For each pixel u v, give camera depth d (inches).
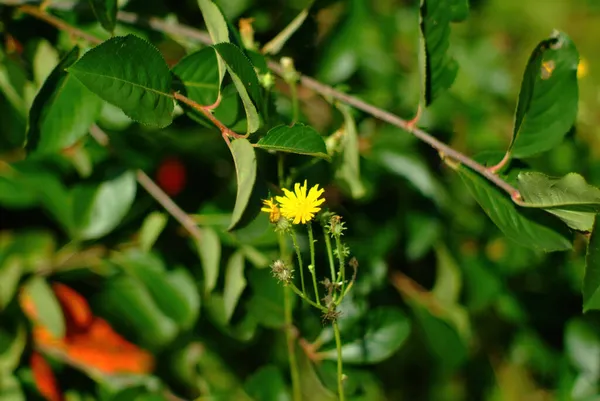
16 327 50.4
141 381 51.6
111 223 48.9
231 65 40.6
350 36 51.3
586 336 53.0
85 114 45.0
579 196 42.0
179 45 48.6
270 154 46.7
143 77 41.5
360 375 48.5
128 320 51.1
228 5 51.0
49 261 50.4
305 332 47.4
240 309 48.8
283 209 42.6
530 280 55.6
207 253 48.1
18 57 47.3
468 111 55.4
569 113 43.6
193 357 52.7
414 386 56.9
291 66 46.4
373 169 51.9
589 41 69.2
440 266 52.6
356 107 46.3
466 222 55.1
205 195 51.7
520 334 56.4
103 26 45.1
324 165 48.2
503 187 43.6
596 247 41.4
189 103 42.1
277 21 51.4
